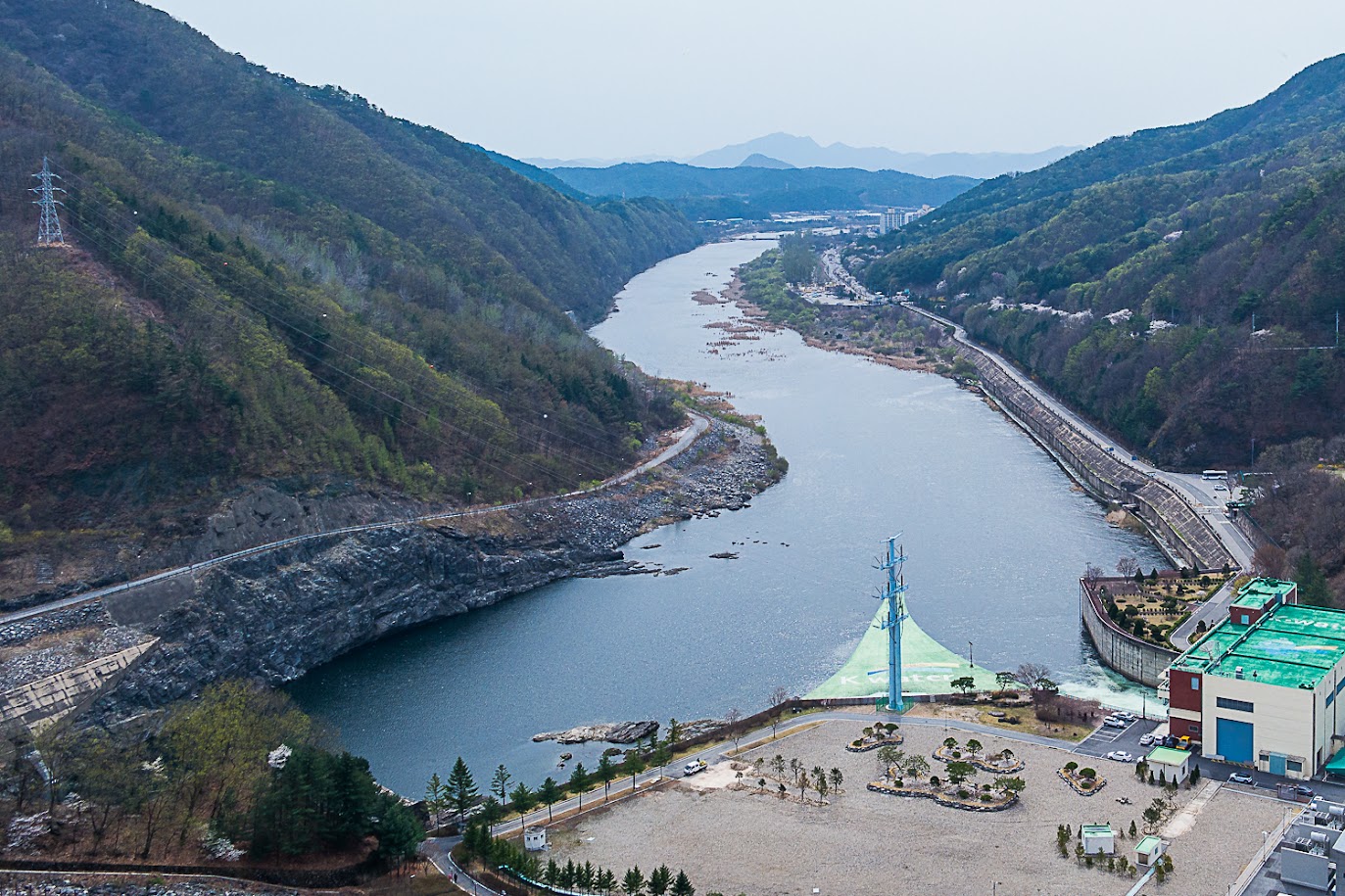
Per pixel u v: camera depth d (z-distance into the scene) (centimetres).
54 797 17638
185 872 16575
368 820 17825
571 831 19025
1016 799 19362
